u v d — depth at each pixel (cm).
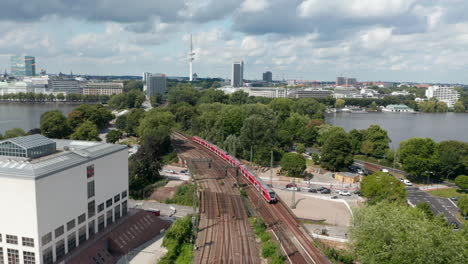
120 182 11438
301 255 9631
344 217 13138
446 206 14750
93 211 10100
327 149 19100
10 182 7900
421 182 18150
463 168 18288
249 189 15225
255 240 10631
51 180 8275
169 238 10475
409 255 7638
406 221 8500
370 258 8250
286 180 17700
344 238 11188
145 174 16025
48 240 8325
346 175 17875
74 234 9312
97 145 11025
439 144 19162
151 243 10750
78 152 9944
